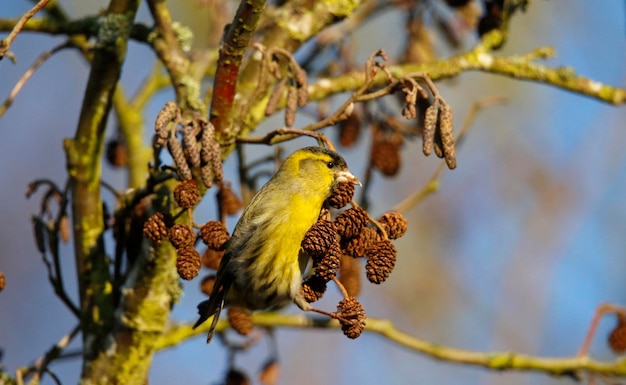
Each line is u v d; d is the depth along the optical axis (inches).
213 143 282.5
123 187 589.6
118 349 339.6
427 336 613.3
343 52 478.6
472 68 400.8
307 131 309.3
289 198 347.6
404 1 474.3
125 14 338.3
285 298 355.3
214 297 336.8
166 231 288.5
